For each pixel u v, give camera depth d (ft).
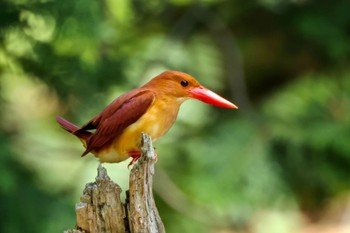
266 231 45.62
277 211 46.21
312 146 46.80
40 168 40.19
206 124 46.09
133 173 19.54
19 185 38.50
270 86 52.90
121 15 39.04
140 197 19.60
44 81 39.60
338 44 47.52
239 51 49.83
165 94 21.75
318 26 47.75
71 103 39.88
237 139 45.93
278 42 52.34
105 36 38.27
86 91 39.60
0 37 38.42
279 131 46.19
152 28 46.83
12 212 37.88
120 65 40.70
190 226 44.52
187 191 44.60
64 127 22.27
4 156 37.70
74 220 38.70
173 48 44.21
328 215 49.11
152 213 19.69
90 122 21.71
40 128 41.96
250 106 47.44
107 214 19.67
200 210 44.86
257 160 45.62
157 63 43.19
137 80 41.16
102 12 39.04
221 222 45.50
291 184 46.68
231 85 47.75
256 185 45.27
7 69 39.65
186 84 22.07
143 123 21.13
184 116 42.83
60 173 40.45
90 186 19.80
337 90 47.78
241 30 52.65
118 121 21.01
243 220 45.65
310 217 49.11
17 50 38.96
